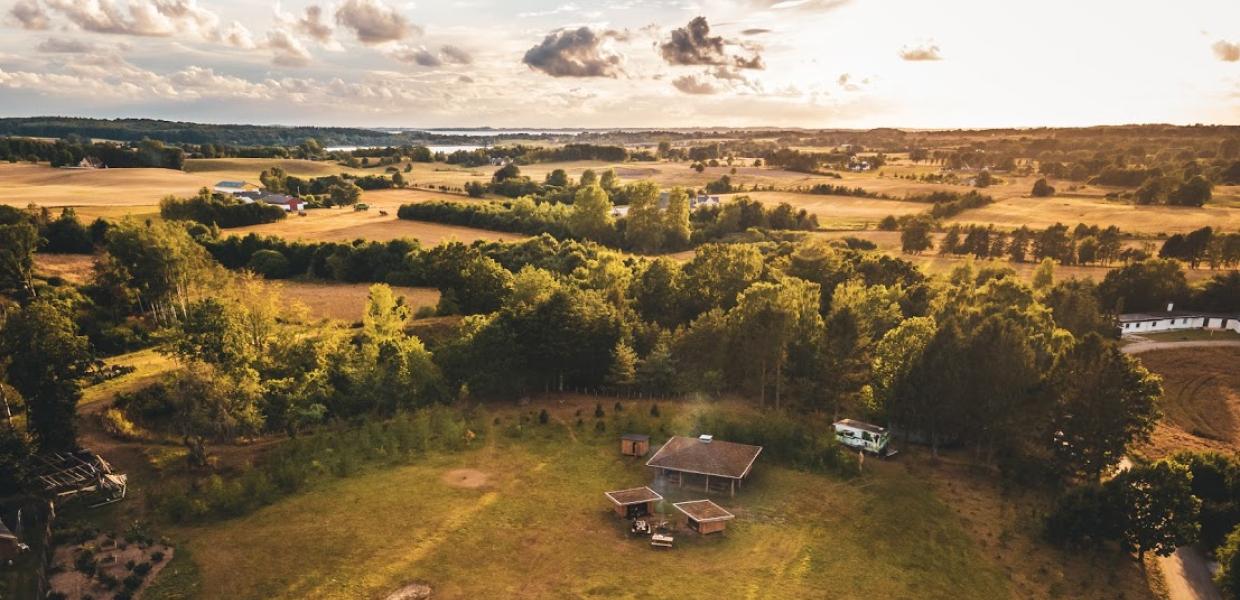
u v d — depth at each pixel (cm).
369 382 7225
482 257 11044
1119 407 5744
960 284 10975
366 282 12875
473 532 4972
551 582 4416
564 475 5984
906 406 6681
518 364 7825
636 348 8425
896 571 4700
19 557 4347
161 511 5062
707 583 4453
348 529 4962
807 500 5659
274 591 4241
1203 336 10600
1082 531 5000
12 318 5553
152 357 8200
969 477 6203
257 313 7688
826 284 11000
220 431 6075
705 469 5750
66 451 5578
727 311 9581
